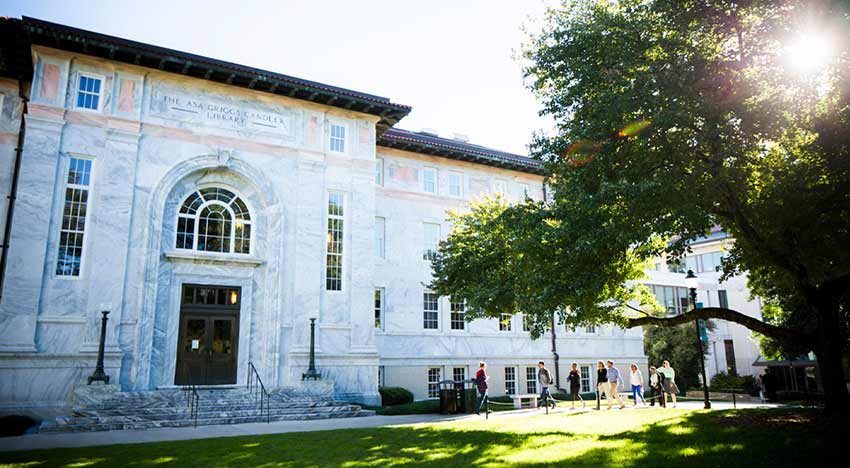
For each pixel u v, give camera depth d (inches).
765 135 541.6
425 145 1270.9
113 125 877.2
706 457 398.6
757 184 646.5
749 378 1675.7
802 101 527.2
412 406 968.9
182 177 920.9
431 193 1305.4
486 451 447.2
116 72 898.1
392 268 1226.6
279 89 999.6
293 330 948.0
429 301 1277.1
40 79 844.6
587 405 1047.6
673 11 576.4
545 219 686.5
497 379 1311.5
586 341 1476.4
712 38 592.4
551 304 613.9
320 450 469.7
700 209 551.8
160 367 862.5
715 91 545.6
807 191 558.3
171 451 468.8
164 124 917.2
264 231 979.9
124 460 425.1
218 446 497.4
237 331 933.2
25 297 780.6
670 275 1806.1
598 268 612.7
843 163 517.0
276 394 874.8
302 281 971.9
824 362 628.7
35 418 753.6
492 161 1358.3
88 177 858.8
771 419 600.7
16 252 786.8
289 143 1015.6
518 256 788.0
